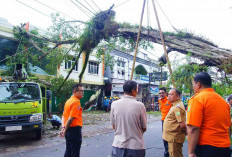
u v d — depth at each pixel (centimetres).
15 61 1269
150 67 2938
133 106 274
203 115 231
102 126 1096
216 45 692
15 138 745
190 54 634
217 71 638
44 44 1412
